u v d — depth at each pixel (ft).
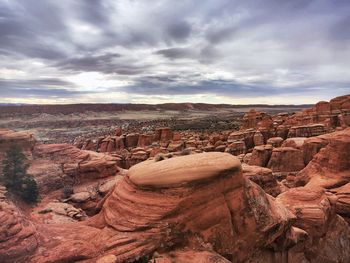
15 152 96.22
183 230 45.37
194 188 47.32
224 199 49.65
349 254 71.61
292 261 60.23
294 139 195.62
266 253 55.98
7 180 90.63
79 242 45.09
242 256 50.21
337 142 119.03
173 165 51.16
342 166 116.26
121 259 40.91
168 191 47.14
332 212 76.23
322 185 110.52
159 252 43.19
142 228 44.96
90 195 116.88
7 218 45.85
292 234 59.52
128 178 54.08
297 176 138.62
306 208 71.00
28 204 91.61
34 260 40.75
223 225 48.29
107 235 45.42
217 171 49.62
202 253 43.86
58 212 88.22
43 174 124.26
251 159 189.67
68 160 140.87
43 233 48.21
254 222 51.72
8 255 40.78
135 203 48.21
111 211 50.90
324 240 70.13
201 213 47.01
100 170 137.69
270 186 107.86
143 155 213.46
